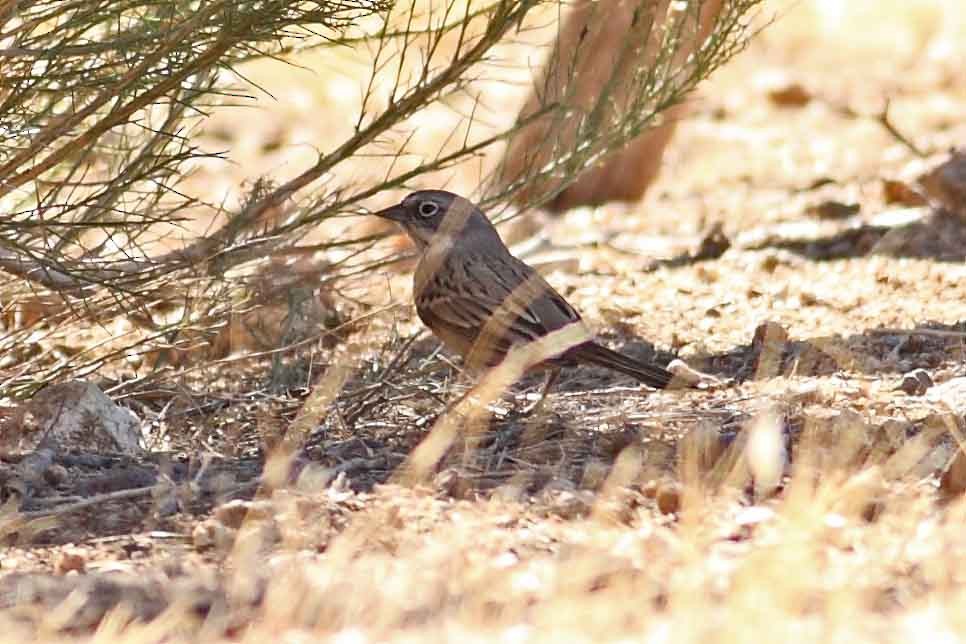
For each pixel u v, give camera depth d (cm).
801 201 2028
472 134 2422
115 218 1383
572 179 1423
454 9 1892
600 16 1595
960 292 1550
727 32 1434
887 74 2809
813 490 952
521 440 1106
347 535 874
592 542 862
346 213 1323
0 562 880
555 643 714
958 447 1021
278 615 774
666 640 709
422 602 785
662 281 1700
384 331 1497
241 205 1479
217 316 1294
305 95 2712
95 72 1108
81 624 783
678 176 2291
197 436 1187
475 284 1208
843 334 1402
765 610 738
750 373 1312
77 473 1070
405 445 1127
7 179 1130
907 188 1916
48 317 1267
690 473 954
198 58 1075
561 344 1121
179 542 909
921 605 758
